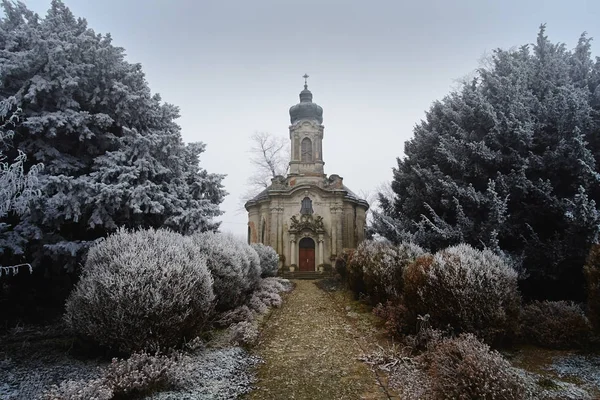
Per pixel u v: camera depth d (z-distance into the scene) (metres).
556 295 10.88
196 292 7.07
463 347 5.45
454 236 11.59
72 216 9.07
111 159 9.93
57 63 9.17
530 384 5.61
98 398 4.60
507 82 12.98
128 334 6.16
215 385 5.81
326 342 8.48
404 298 8.42
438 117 16.41
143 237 7.70
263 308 11.43
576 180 10.55
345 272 18.03
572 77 12.96
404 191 17.05
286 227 29.78
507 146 12.07
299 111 32.84
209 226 11.45
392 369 6.58
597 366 6.42
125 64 11.18
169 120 12.62
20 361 6.41
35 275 9.98
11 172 6.46
